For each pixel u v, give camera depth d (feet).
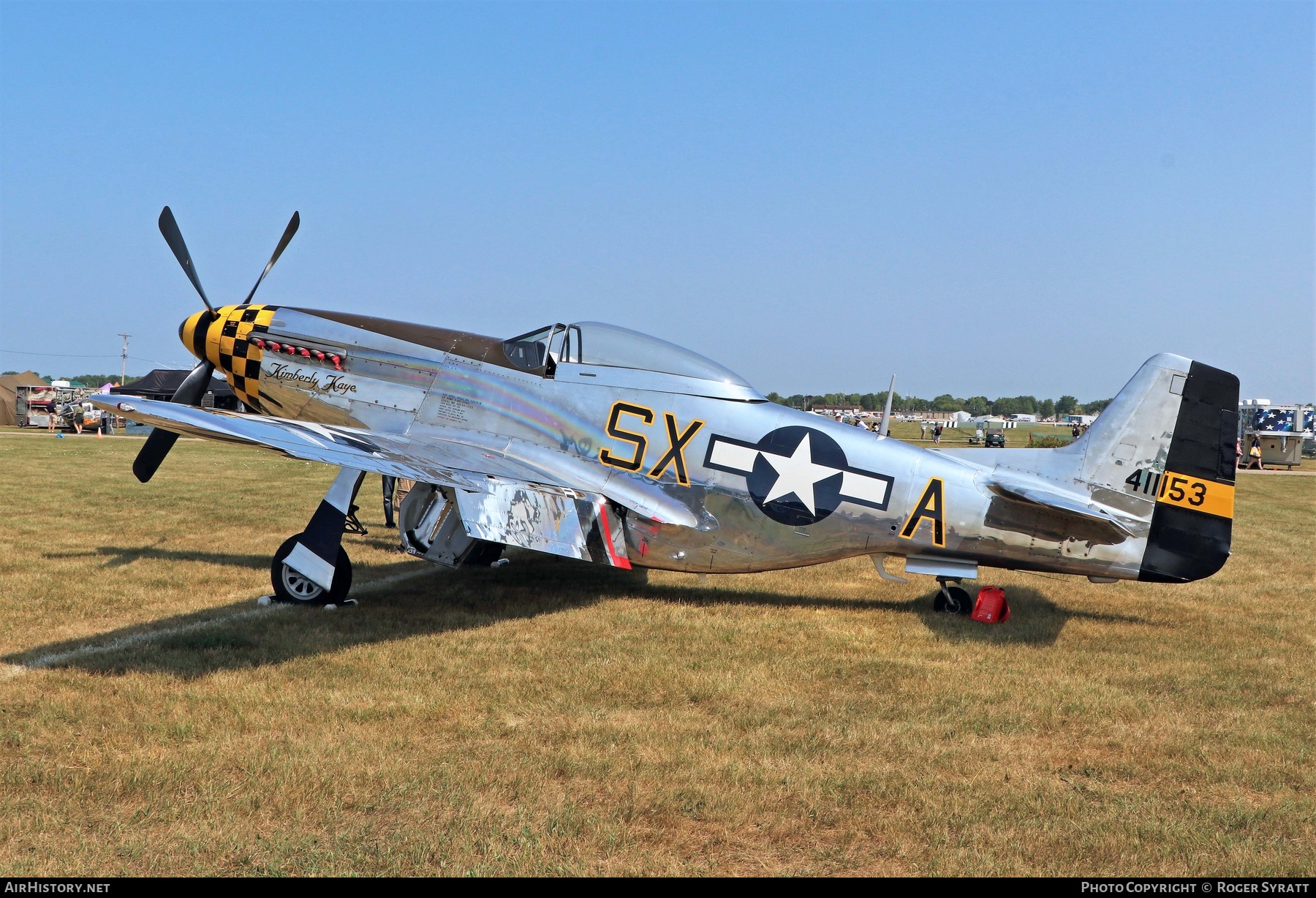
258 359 29.73
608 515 24.76
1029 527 23.91
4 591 24.84
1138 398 23.88
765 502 24.98
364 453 21.98
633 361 25.99
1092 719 16.65
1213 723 16.55
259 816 12.00
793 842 11.82
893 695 17.71
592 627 22.59
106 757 13.64
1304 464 151.33
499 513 22.21
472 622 22.90
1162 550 23.66
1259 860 11.53
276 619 22.61
